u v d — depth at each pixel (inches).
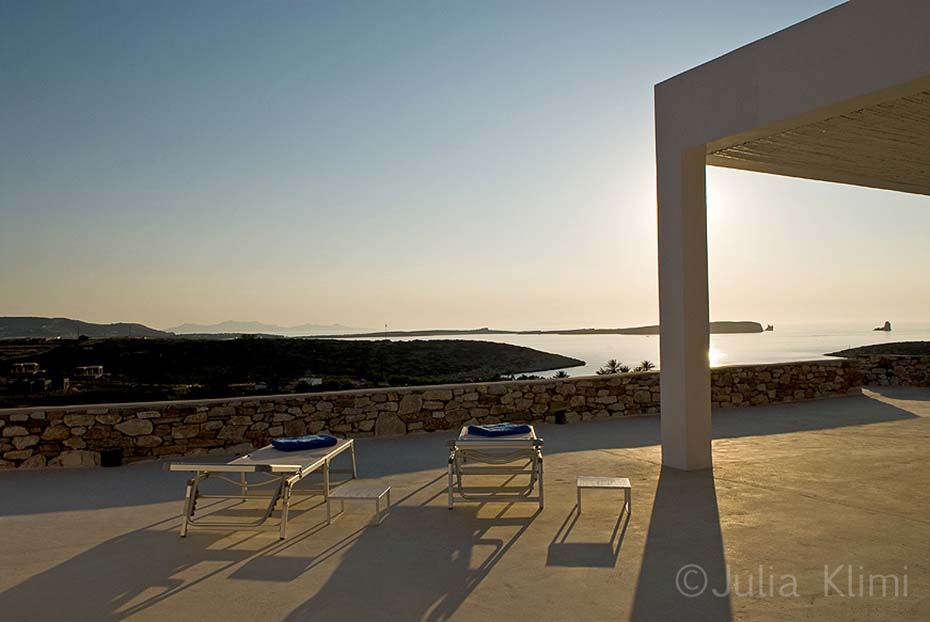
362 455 275.6
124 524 181.6
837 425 341.4
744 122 214.2
